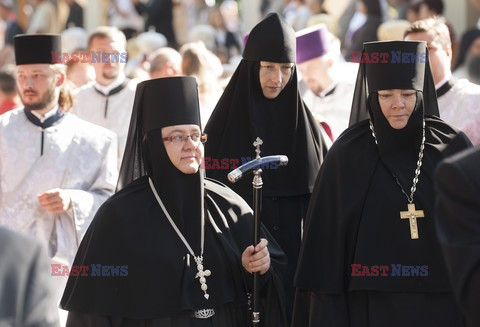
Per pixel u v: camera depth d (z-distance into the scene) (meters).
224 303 14.10
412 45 14.37
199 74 23.16
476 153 11.05
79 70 25.20
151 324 13.80
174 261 13.95
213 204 14.69
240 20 38.00
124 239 13.99
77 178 18.88
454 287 10.79
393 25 29.23
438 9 30.53
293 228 18.03
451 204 10.94
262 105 18.31
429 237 14.18
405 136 14.55
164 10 37.88
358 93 15.27
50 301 10.17
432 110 14.96
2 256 9.95
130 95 23.48
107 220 14.11
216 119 18.55
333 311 14.37
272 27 18.12
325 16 32.56
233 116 18.39
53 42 18.88
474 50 28.72
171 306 13.78
